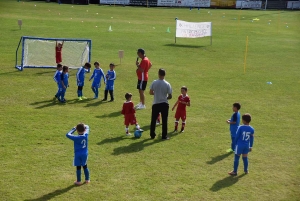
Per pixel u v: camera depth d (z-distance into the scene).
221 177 10.12
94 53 27.05
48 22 40.59
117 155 11.19
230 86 20.09
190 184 9.68
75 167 10.38
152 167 10.53
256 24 48.22
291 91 19.53
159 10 58.62
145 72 15.41
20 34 32.66
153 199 8.91
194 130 13.57
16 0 58.91
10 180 9.52
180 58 27.14
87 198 8.88
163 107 12.41
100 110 15.39
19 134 12.41
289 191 9.50
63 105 15.80
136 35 36.03
